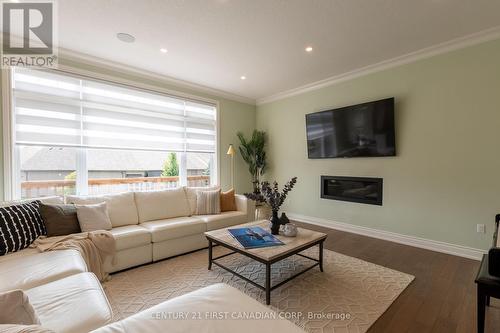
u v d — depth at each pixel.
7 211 2.04
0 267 1.63
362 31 2.60
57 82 3.03
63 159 3.34
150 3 2.15
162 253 2.76
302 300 1.96
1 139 2.65
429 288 2.13
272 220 2.49
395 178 3.35
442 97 2.93
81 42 2.84
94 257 2.19
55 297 1.22
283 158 4.87
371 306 1.87
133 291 2.11
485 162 2.66
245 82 4.21
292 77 3.96
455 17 2.34
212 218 3.26
